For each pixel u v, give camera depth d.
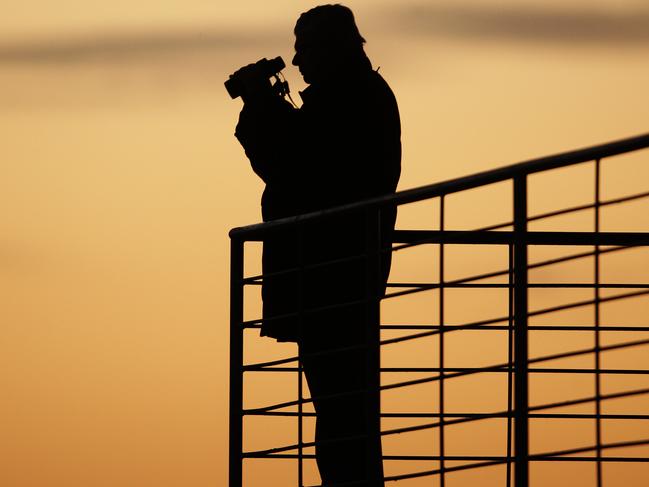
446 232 16.03
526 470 13.38
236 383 15.95
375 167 16.38
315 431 16.27
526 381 13.57
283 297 16.25
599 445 12.01
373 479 14.50
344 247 16.16
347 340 16.09
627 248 12.06
